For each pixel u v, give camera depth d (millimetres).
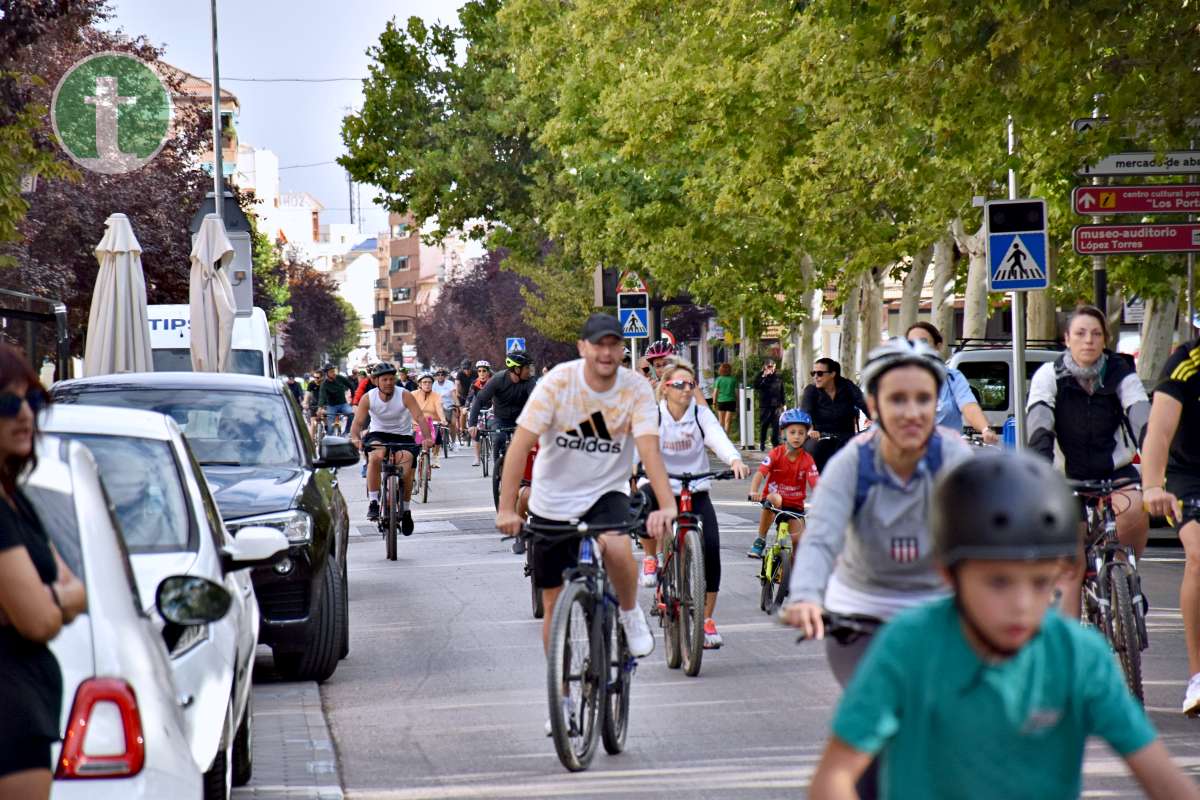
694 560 31125
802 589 13500
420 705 28500
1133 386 26469
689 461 32969
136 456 20859
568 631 22797
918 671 9125
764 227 95500
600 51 91938
